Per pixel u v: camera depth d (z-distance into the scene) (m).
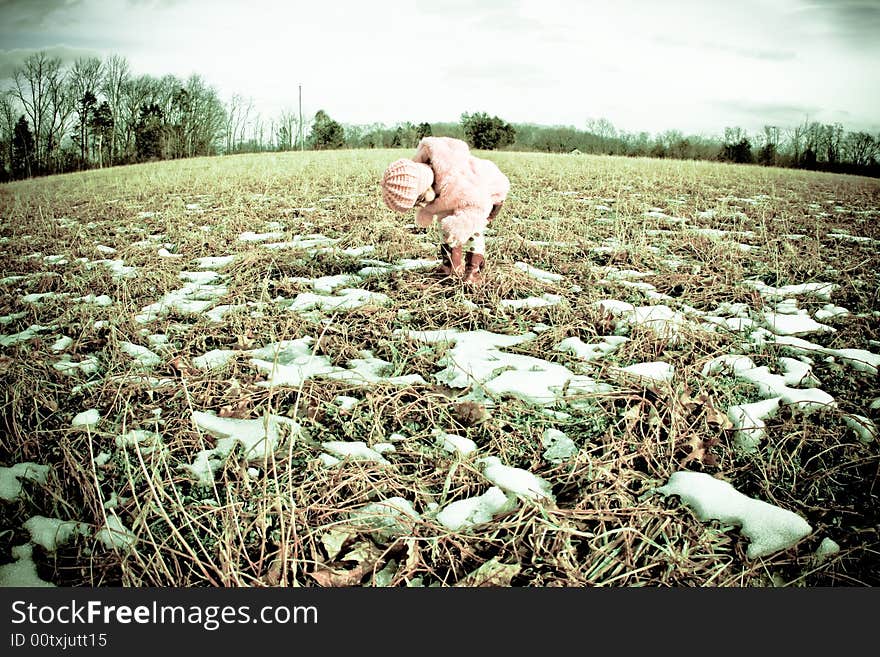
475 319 4.08
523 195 10.77
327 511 2.22
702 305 4.58
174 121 43.56
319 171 15.66
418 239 6.77
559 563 2.03
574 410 2.95
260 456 2.58
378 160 19.69
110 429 2.78
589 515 2.20
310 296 4.62
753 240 6.94
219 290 4.96
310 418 2.85
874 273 5.45
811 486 2.41
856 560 2.08
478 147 36.44
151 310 4.42
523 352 3.63
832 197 11.83
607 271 5.40
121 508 2.28
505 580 1.99
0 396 3.04
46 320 4.34
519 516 2.18
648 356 3.50
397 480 2.43
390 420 2.88
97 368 3.44
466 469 2.47
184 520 2.18
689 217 8.70
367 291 4.78
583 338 3.85
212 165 19.66
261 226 7.98
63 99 38.34
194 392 3.07
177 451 2.62
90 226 8.57
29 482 2.44
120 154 41.44
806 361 3.50
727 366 3.39
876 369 3.37
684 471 2.50
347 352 3.59
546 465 2.56
